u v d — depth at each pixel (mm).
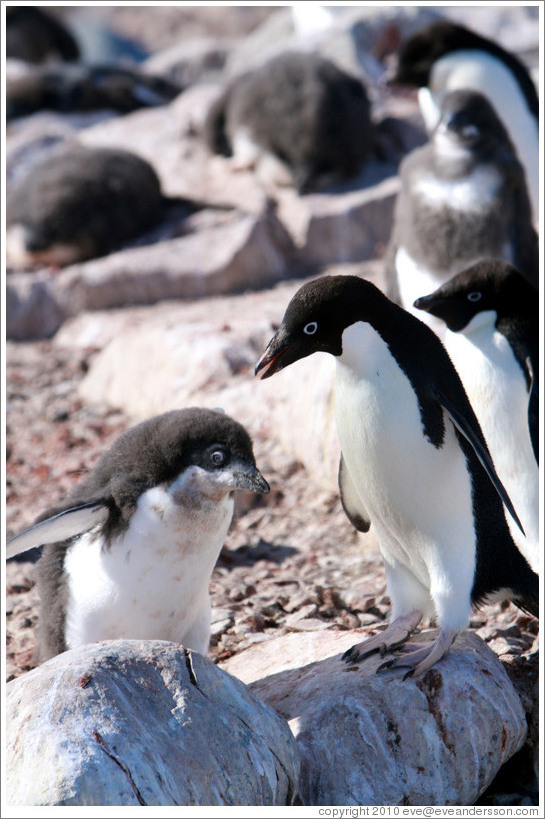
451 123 13852
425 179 14055
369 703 7242
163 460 7512
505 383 9445
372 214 22375
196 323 16828
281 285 21328
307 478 13102
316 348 7293
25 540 7254
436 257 13906
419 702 7172
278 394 13977
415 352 7320
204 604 8117
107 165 22344
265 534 12273
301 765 7121
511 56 18672
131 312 20438
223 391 14797
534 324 9492
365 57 29453
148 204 22672
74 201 21656
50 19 39719
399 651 7719
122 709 6320
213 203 23547
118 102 31625
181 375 15562
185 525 7500
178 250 21422
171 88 33812
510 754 7363
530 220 14523
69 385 18234
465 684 7223
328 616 9750
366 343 7223
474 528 7500
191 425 7570
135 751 6160
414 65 19031
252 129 23562
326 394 12859
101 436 15969
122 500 7543
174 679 6605
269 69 23938
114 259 21281
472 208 13695
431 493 7344
